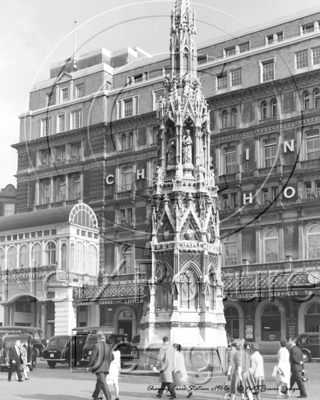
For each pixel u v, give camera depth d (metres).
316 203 61.28
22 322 73.75
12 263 73.12
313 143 63.59
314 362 50.03
